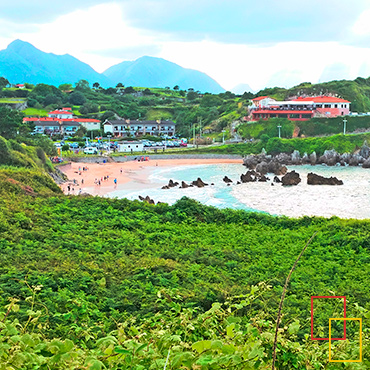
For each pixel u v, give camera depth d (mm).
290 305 20875
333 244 35344
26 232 32719
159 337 7234
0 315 14836
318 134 160125
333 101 170000
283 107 172000
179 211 44469
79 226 37531
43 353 6609
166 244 34062
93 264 26438
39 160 84562
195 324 8906
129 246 31844
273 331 8602
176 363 5891
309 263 30406
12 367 6062
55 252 28781
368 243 34281
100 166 118500
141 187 88188
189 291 21453
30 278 22094
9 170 55875
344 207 67625
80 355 6754
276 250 33688
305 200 73625
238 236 37812
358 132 159125
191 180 97750
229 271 27609
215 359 5957
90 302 20047
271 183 89938
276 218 44438
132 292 21562
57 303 18875
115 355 6590
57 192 56938
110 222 39312
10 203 40844
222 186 89500
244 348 6555
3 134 105625
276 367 7852
